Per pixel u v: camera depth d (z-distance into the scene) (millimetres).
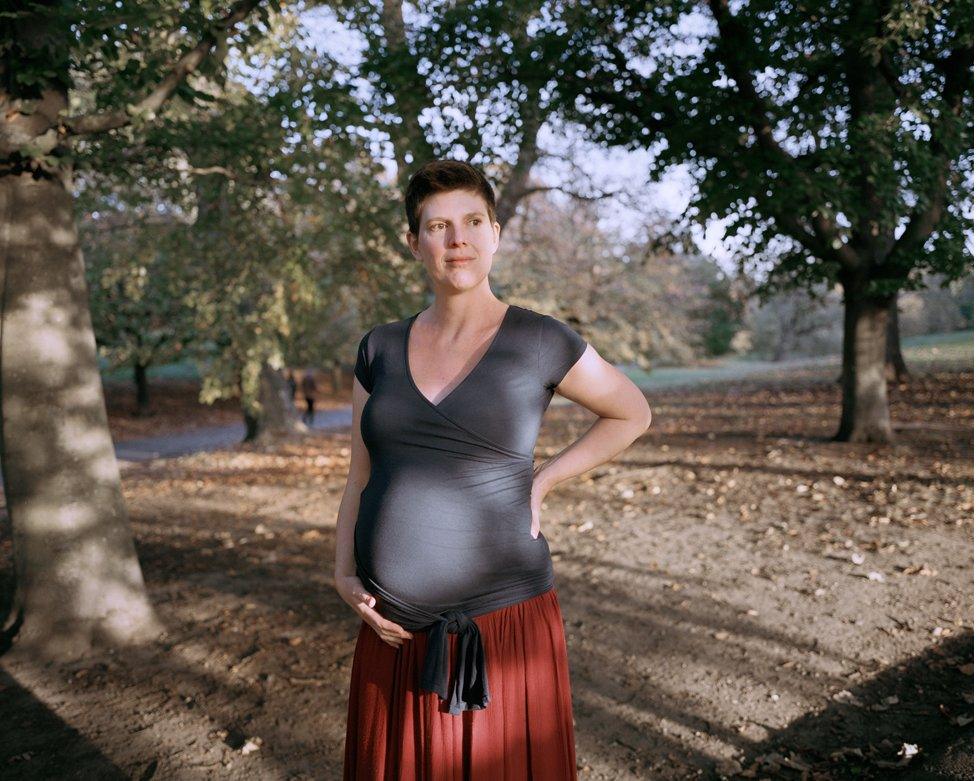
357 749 1695
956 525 6387
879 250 10898
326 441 16469
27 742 3396
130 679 4023
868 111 9734
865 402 10906
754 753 3150
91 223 14695
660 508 7695
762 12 8203
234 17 4469
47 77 4262
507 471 1617
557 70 8914
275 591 5488
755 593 5043
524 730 1624
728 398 21406
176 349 20391
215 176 7465
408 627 1625
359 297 10898
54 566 4426
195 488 10555
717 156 8789
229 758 3223
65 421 4469
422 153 7980
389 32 8898
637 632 4477
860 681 3738
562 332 1655
